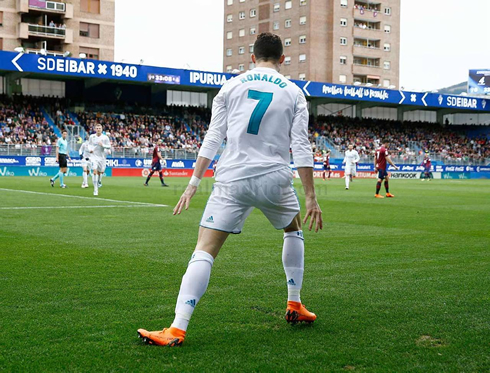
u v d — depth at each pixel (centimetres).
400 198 1881
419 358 329
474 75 6150
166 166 4025
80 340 353
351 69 7100
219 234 362
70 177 3306
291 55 7131
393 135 5509
